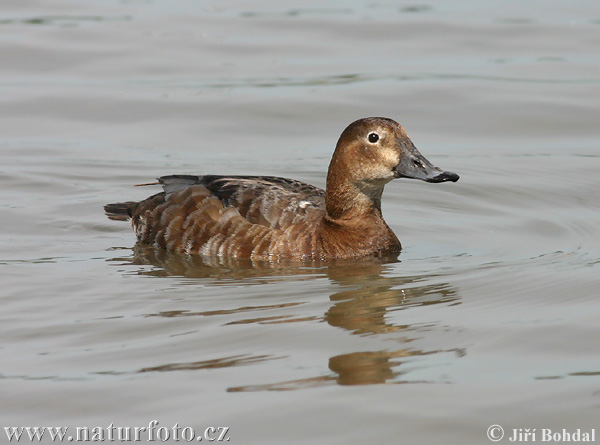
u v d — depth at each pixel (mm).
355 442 7504
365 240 12484
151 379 8609
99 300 10773
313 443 7516
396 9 24500
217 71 20719
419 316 10156
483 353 9109
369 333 9641
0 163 16594
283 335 9609
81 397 8305
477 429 7676
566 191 15523
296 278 11555
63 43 21906
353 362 8898
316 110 18875
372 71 20609
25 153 17125
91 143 17688
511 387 8352
